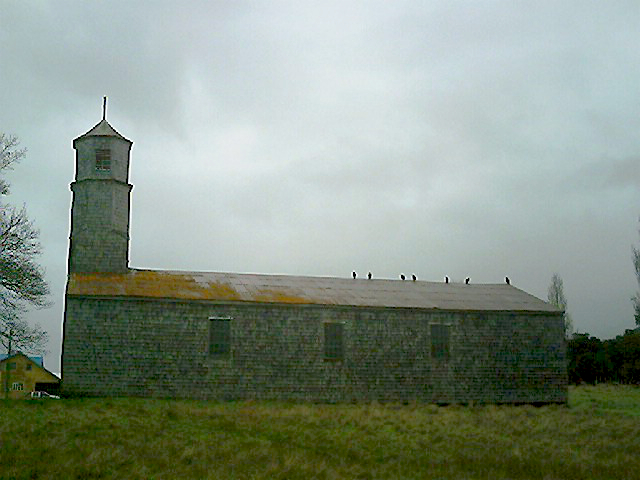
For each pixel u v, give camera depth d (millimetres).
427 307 33562
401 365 32531
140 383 28719
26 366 57594
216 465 15688
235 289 32375
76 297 28594
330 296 33219
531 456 17922
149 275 32719
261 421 22781
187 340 29672
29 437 17828
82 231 32375
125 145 34000
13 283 30078
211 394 29516
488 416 27344
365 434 21484
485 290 38531
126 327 29000
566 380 35188
